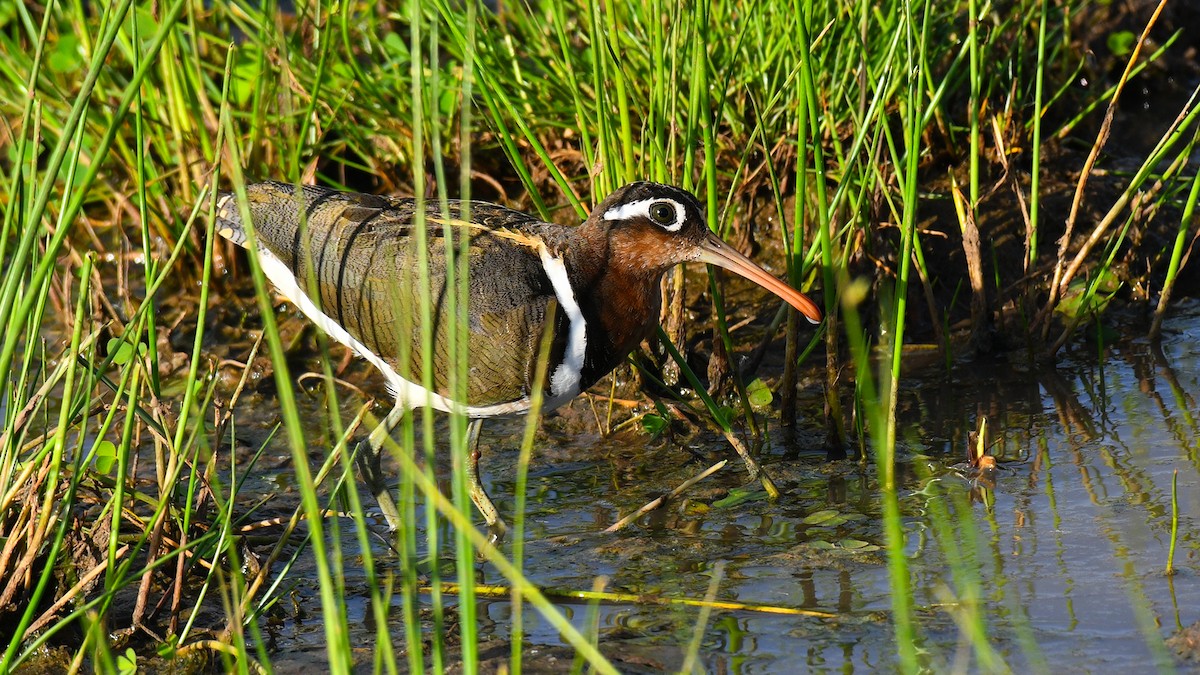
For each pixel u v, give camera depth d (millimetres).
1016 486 9820
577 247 9969
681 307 11492
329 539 9781
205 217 13367
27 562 7930
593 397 11867
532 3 14328
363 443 10031
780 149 12969
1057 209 13562
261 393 12391
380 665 6715
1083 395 11375
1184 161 11820
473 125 13789
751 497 10055
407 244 9789
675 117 10883
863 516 9570
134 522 9297
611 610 8469
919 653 7660
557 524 9867
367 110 13656
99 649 7734
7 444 7719
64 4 14695
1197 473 9734
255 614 7988
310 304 10344
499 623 8406
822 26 12328
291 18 15438
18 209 7871
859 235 12188
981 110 13539
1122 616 7891
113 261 14102
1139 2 16703
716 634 8062
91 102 13438
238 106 13984
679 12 10664
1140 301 12961
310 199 10375
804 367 12297
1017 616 8000
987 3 12227
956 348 12492
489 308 9625
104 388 11992
